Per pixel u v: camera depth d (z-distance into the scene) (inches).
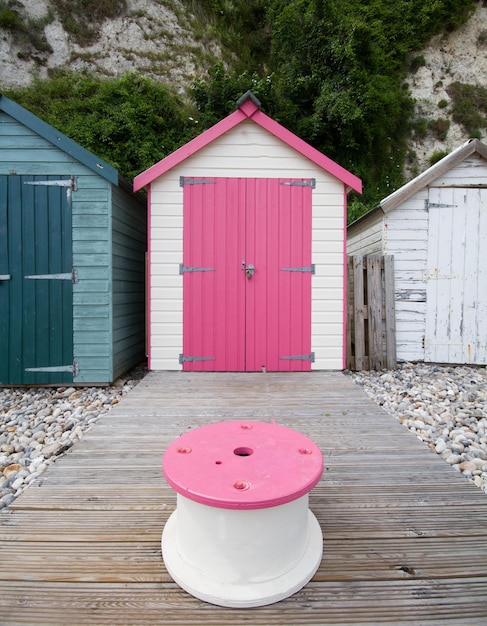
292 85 507.5
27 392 172.4
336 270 191.0
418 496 79.1
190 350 189.3
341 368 191.8
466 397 163.2
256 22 657.6
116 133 413.7
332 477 86.9
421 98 609.0
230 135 187.3
